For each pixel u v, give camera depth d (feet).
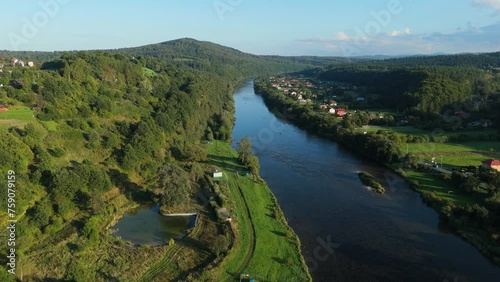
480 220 264.31
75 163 300.81
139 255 216.95
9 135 266.36
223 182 331.16
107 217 261.24
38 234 221.66
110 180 298.35
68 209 248.32
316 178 369.71
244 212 279.90
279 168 399.24
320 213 289.33
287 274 204.85
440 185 344.08
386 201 314.55
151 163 344.28
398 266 219.20
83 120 348.79
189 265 209.87
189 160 394.32
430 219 280.92
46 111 330.54
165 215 276.62
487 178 332.39
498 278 208.03
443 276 209.77
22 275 185.57
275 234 248.93
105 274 196.85
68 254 209.36
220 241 218.59
